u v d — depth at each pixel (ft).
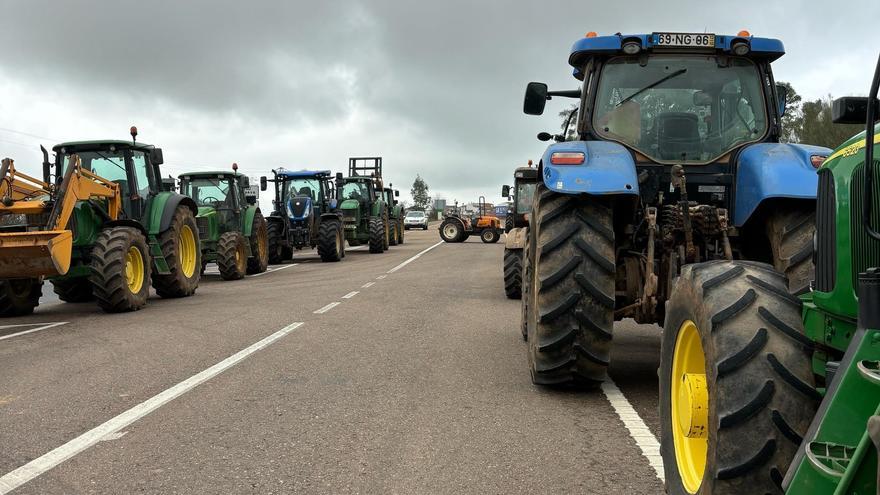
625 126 17.13
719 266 9.45
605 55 17.44
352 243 86.84
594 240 15.25
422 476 11.77
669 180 16.63
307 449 13.15
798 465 6.52
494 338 24.97
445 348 23.07
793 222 14.44
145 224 39.01
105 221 36.01
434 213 340.59
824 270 8.14
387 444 13.41
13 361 22.12
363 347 23.31
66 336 27.14
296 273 58.75
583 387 17.29
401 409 15.78
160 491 11.23
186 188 57.06
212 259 52.70
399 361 21.02
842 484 5.60
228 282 51.01
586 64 18.12
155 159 40.42
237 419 15.16
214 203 56.59
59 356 22.81
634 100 17.21
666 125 16.90
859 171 7.36
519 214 37.88
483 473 11.88
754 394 7.92
